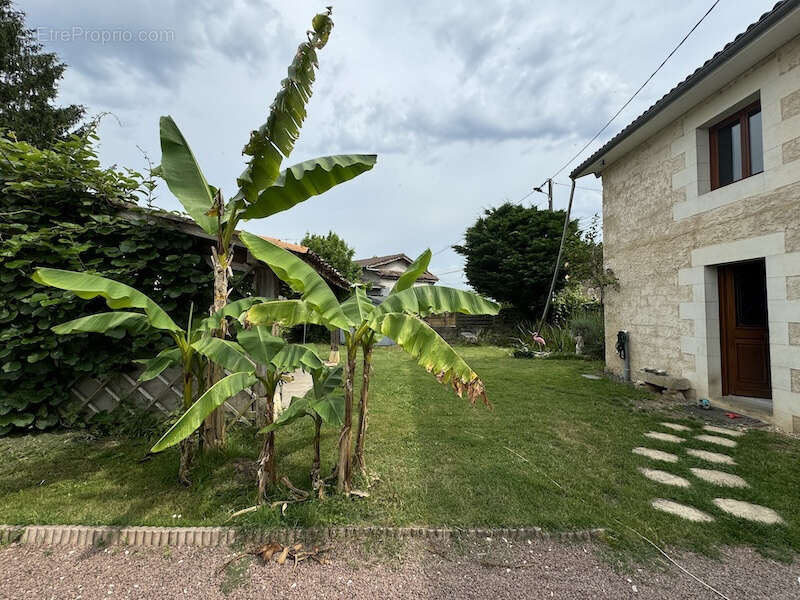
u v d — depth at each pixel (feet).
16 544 7.88
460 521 8.57
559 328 43.88
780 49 15.10
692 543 7.93
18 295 13.37
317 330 53.57
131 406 14.49
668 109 19.99
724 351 18.90
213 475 10.76
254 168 10.75
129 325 10.34
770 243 15.51
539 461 11.97
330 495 9.50
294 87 9.81
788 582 6.87
